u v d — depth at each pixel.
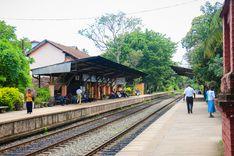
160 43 66.81
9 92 24.81
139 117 26.66
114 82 51.03
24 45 38.28
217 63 23.50
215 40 18.62
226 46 8.01
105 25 70.38
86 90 40.69
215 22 18.25
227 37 7.99
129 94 56.81
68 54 48.72
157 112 31.00
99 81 45.50
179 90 106.75
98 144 14.26
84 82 38.94
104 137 16.33
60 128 20.52
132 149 11.62
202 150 10.39
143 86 67.00
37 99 29.61
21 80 29.38
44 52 49.75
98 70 39.84
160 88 79.06
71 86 37.97
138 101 46.88
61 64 31.97
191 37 31.55
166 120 19.97
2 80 27.58
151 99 56.06
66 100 33.31
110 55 67.38
